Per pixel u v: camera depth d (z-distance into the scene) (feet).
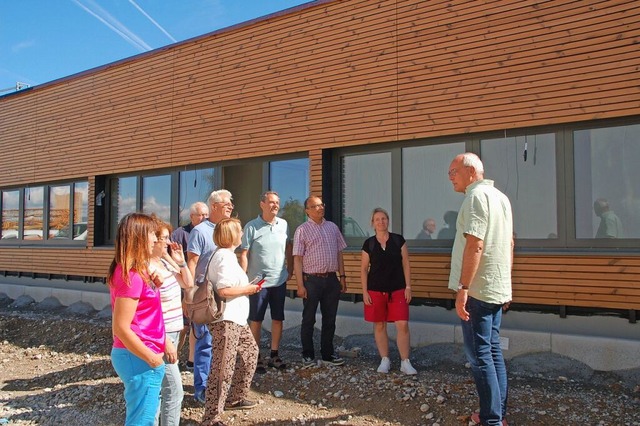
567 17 18.99
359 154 24.45
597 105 18.30
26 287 38.01
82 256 34.86
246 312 14.96
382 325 18.31
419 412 14.66
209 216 17.74
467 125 20.93
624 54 17.92
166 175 31.91
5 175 40.81
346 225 24.71
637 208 18.01
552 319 19.27
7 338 28.76
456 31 21.35
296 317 24.64
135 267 10.20
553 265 18.88
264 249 19.04
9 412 16.93
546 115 19.25
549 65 19.29
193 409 15.85
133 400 10.33
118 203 34.71
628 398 15.52
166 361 12.65
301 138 25.55
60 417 16.34
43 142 38.17
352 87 24.03
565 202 19.19
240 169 29.78
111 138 33.91
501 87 20.24
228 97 28.43
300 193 26.30
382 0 23.34
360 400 15.80
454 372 18.26
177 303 13.20
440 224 22.03
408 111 22.43
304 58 25.66
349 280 23.75
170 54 31.12
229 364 14.32
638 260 17.43
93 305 33.53
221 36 28.86
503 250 12.92
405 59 22.61
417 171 22.71
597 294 18.04
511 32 20.10
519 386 16.76
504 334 19.42
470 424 13.57
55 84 37.37
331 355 19.52
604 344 17.65
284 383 17.71
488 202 12.72
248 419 15.06
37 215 38.88
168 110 31.04
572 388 16.56
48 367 22.30
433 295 21.43
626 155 18.26
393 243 18.12
